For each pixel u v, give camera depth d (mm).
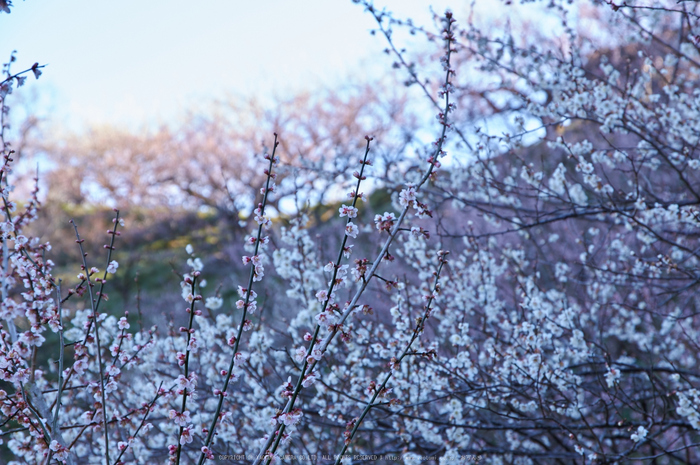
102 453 4559
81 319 4340
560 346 4980
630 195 5109
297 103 20375
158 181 21922
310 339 2723
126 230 19000
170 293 12609
